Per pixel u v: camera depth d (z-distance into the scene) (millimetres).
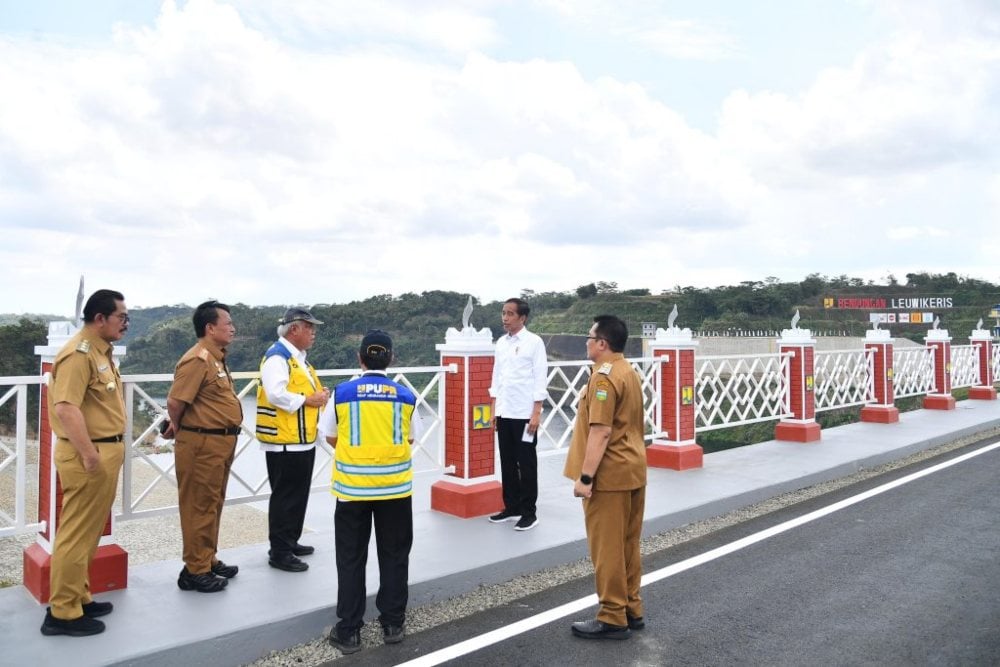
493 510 6441
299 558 5062
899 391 13633
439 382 6520
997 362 17391
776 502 7520
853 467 9000
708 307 96000
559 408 7926
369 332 4293
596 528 4180
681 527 6586
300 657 3945
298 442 4781
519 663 3850
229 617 4020
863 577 5160
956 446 10922
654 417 8703
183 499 4391
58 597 3738
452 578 4852
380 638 4203
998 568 5344
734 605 4656
